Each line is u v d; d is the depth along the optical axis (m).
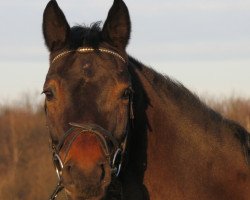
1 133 22.09
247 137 6.61
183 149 6.39
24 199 18.88
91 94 5.85
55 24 6.21
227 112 21.20
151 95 6.39
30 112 23.22
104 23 6.21
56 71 5.99
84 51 6.05
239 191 6.41
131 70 6.32
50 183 19.14
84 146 5.69
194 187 6.36
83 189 5.54
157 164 6.35
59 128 5.86
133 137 6.30
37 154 20.62
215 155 6.44
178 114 6.45
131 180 6.30
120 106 5.91
